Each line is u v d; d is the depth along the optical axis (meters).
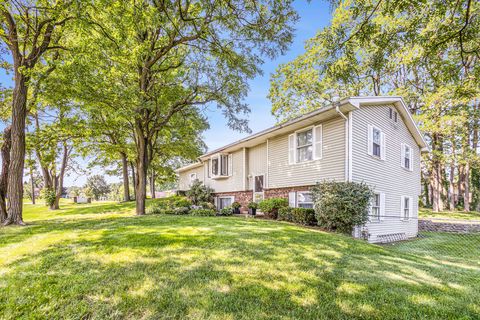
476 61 5.92
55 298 3.04
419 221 15.05
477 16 4.92
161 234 6.07
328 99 19.52
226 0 6.56
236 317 2.67
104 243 5.25
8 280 3.49
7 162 8.69
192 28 8.66
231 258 4.40
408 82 18.48
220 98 11.48
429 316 2.84
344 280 3.69
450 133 16.88
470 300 3.28
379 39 5.15
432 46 5.26
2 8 7.19
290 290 3.29
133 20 7.76
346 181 8.52
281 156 11.93
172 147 19.03
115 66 10.05
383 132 10.68
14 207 8.20
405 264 4.75
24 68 8.05
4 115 11.59
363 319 2.72
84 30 8.01
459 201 25.45
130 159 20.52
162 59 12.07
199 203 15.25
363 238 8.44
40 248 4.95
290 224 8.81
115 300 2.99
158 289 3.25
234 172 15.68
